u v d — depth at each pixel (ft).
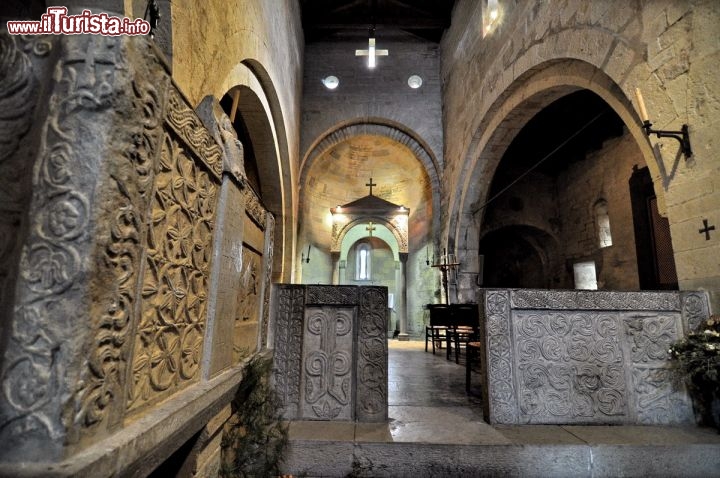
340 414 7.86
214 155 4.97
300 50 27.73
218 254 5.11
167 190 3.66
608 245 27.53
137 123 2.88
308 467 6.66
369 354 8.04
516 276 38.93
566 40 13.21
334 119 29.09
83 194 2.46
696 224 8.16
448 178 26.94
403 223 31.83
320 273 33.24
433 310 18.02
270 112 18.45
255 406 6.54
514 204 33.06
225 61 10.32
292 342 8.11
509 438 6.99
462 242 24.26
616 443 6.81
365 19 28.48
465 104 23.97
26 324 2.31
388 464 6.65
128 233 2.84
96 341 2.48
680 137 8.48
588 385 7.94
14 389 2.26
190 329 4.37
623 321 8.19
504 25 18.53
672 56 8.81
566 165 32.19
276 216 22.71
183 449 4.47
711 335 7.41
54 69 2.61
